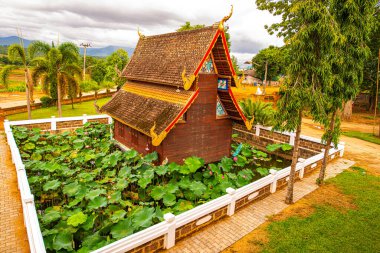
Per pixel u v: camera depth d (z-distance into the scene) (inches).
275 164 762.2
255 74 3250.5
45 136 780.6
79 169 573.9
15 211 444.5
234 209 439.8
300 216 439.2
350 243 373.1
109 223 370.3
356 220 430.9
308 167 616.4
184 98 558.9
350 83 491.8
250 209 457.1
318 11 378.6
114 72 2253.9
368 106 1781.5
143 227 371.2
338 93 486.0
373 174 630.5
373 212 456.1
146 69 709.9
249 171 561.0
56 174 549.0
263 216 436.5
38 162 578.6
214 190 492.1
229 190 421.1
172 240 350.3
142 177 500.7
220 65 593.3
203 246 356.5
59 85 1140.5
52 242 334.0
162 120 549.3
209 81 604.4
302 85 413.1
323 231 399.2
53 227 387.2
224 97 628.4
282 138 824.3
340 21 467.2
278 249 356.8
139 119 612.4
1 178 563.8
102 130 882.1
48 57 1095.6
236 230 395.2
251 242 369.1
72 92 1184.2
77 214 373.4
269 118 867.4
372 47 1300.4
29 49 1100.5
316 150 743.7
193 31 618.5
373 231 402.3
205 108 614.2
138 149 669.3
